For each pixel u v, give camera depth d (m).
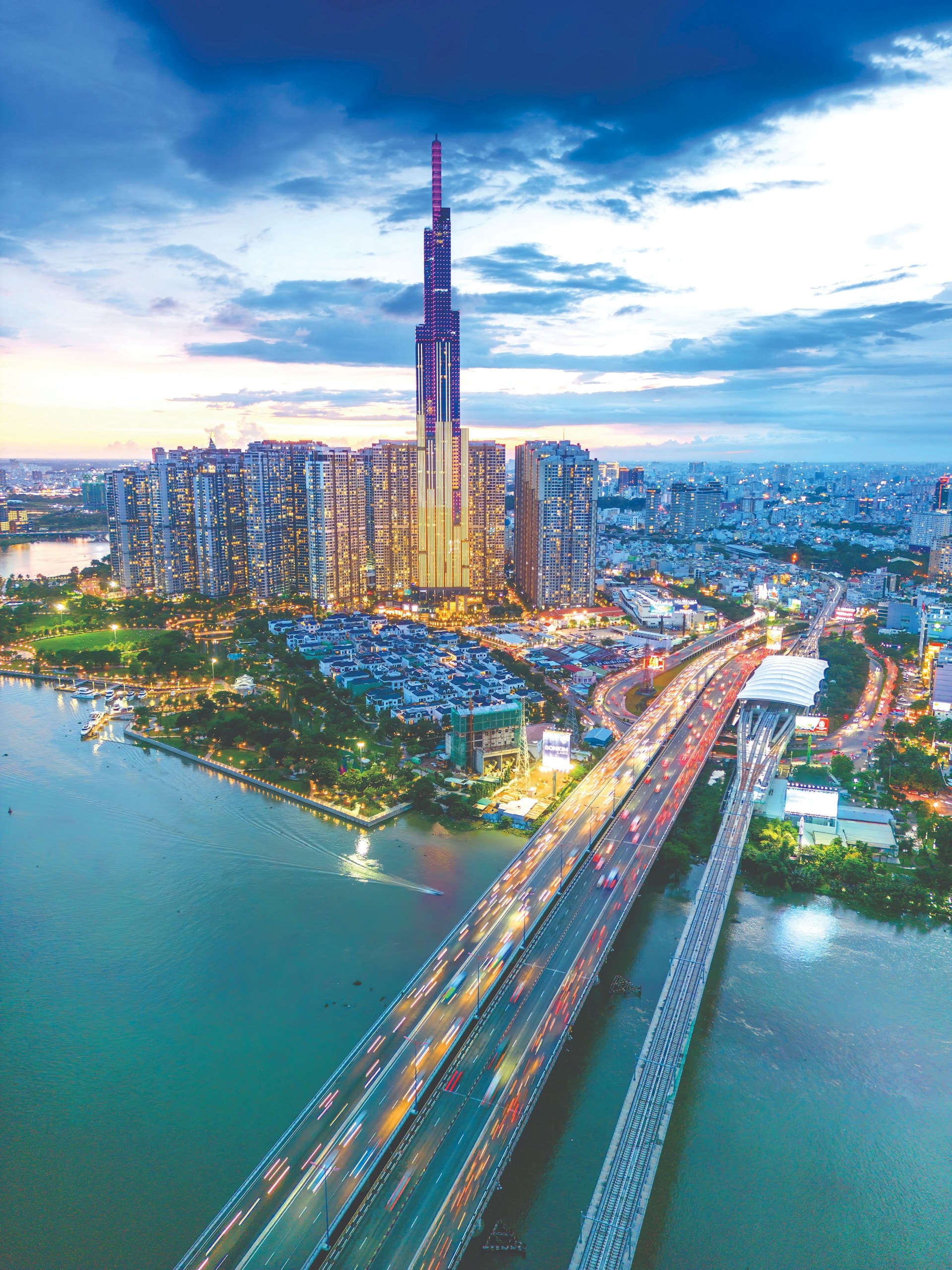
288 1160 189.88
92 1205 184.75
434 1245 169.25
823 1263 176.50
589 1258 162.62
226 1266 165.50
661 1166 197.88
